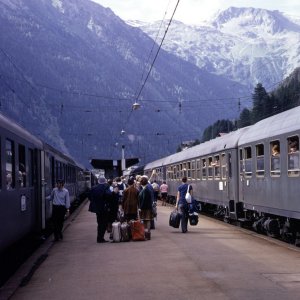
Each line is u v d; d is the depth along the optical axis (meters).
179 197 20.94
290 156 15.89
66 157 34.06
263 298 9.05
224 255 14.26
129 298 9.29
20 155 14.99
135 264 13.06
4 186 12.42
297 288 9.83
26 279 11.70
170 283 10.51
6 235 12.59
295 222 16.59
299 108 16.03
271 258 13.62
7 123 13.20
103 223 18.45
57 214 19.52
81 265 13.31
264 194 18.83
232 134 24.95
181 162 39.50
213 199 28.25
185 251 15.16
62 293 10.01
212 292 9.59
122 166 72.44
